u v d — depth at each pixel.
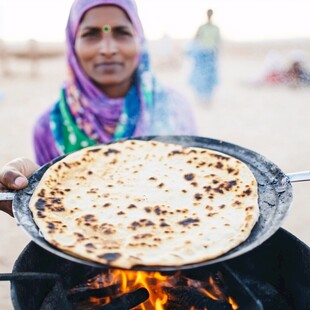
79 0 2.38
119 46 2.40
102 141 2.66
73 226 1.63
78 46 2.43
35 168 1.96
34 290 1.67
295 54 10.15
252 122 7.17
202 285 1.74
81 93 2.59
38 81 10.38
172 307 1.67
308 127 6.84
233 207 1.72
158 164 2.06
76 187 1.89
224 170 1.96
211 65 7.97
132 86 2.68
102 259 1.39
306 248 1.66
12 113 7.73
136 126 2.66
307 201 4.43
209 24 7.91
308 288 1.65
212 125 7.04
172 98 2.86
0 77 10.80
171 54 12.45
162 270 1.37
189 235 1.60
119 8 2.36
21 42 14.69
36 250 1.72
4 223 4.18
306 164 5.42
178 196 1.85
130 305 1.54
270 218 1.60
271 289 1.81
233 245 1.48
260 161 1.94
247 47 14.60
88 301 1.70
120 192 1.88
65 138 2.66
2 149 5.95
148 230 1.64
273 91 9.32
